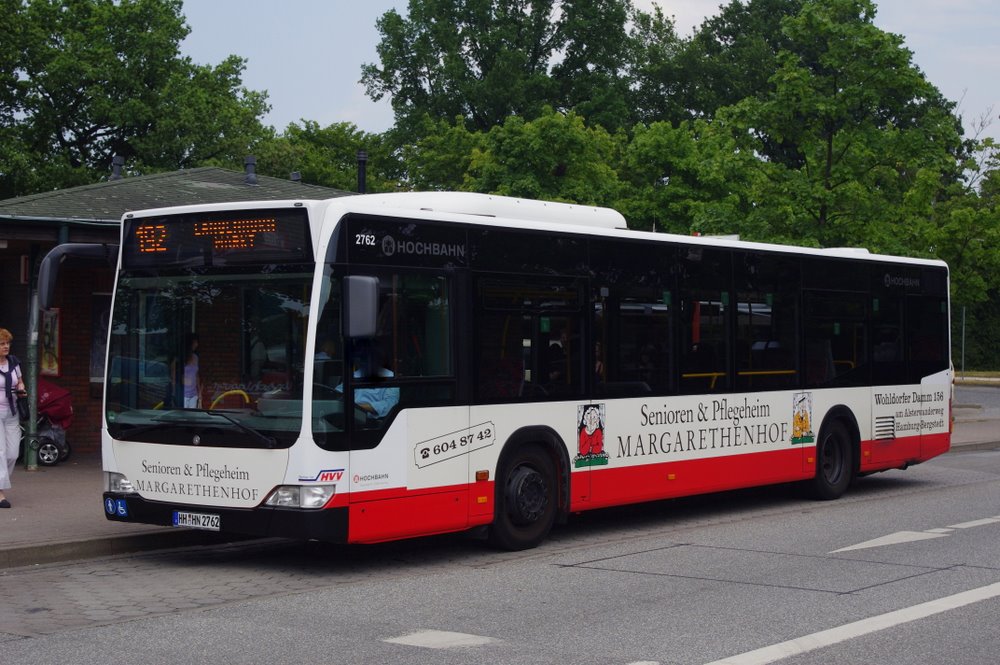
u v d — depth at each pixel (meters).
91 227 16.39
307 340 9.41
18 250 18.05
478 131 48.41
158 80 45.94
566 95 58.31
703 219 28.36
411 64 58.38
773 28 69.38
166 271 10.23
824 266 15.20
